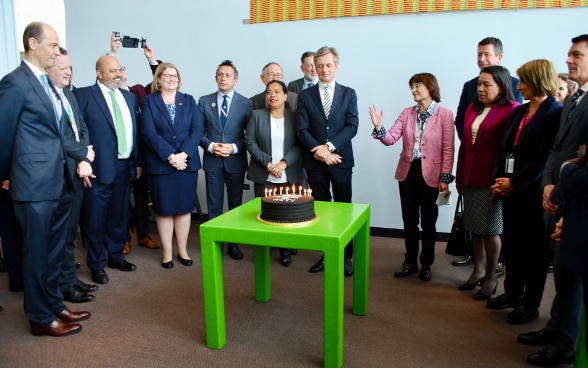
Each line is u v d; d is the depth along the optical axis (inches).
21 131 89.5
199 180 199.3
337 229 87.0
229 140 149.4
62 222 99.6
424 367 86.2
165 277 134.4
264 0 178.4
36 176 90.1
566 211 66.7
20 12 195.8
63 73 106.8
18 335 98.8
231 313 110.6
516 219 100.6
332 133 134.6
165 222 141.2
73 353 91.4
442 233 170.1
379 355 90.6
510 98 109.4
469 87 135.6
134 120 137.9
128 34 196.4
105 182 128.2
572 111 83.5
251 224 91.2
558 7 150.1
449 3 158.1
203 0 185.3
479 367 86.1
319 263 139.5
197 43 189.0
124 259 143.3
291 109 155.1
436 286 126.6
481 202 112.8
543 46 153.7
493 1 154.4
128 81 199.5
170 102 139.4
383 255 153.9
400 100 169.0
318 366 86.9
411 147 128.7
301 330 101.8
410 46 165.0
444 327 102.3
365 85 171.8
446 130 123.9
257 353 91.8
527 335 94.8
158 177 137.5
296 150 143.9
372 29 167.8
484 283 117.1
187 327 102.9
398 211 174.7
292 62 179.0
